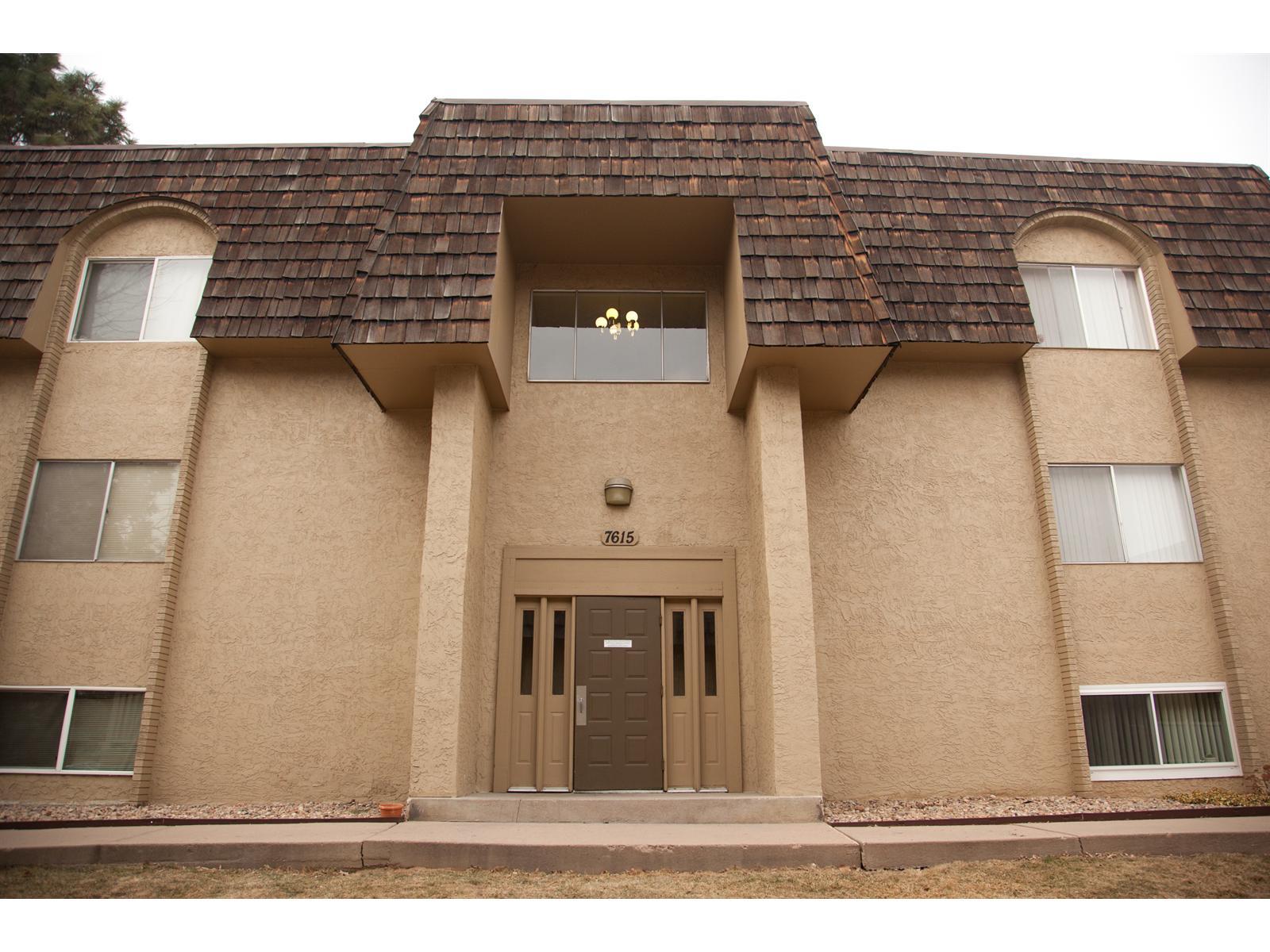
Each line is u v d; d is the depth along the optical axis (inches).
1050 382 416.2
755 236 370.6
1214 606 388.2
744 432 406.3
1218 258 428.5
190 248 428.5
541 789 358.6
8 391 406.0
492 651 373.1
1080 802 348.2
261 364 411.8
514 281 422.6
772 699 324.5
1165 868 247.0
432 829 279.7
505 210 388.5
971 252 411.8
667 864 248.8
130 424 401.7
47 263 411.2
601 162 388.8
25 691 368.8
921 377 416.5
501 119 400.2
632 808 305.3
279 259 403.2
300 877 240.5
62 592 378.6
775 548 341.7
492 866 249.3
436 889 229.1
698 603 385.1
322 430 402.3
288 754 362.6
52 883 233.0
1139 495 406.3
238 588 380.5
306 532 388.5
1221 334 408.2
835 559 387.5
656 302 433.4
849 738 366.9
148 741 356.5
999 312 397.7
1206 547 394.0
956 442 406.6
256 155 435.8
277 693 368.8
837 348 349.7
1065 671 374.0
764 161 392.5
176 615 377.1
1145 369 420.5
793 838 262.8
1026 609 385.1
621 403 410.3
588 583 383.2
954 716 370.6
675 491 397.4
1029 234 440.8
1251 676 381.7
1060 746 369.4
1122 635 383.2
